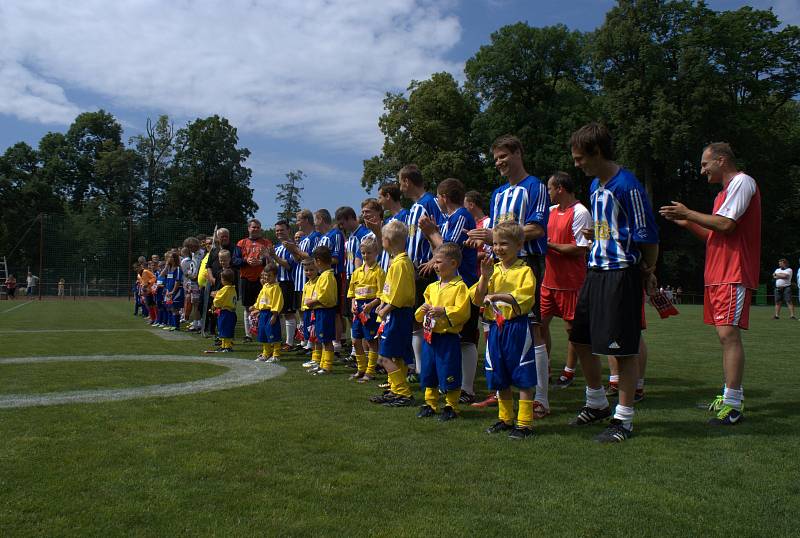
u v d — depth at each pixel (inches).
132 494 105.0
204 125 2313.0
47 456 126.0
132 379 228.4
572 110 1461.6
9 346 343.9
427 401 177.8
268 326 299.3
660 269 1544.0
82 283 1213.7
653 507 101.8
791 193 1562.5
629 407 152.0
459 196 225.9
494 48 1549.0
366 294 244.4
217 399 191.5
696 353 327.3
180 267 483.2
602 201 157.9
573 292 217.0
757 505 102.8
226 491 107.0
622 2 1379.2
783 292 717.3
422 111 1541.6
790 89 1521.9
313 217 365.4
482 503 103.1
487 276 161.8
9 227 2049.7
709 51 1371.8
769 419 168.6
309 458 127.8
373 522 94.3
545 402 181.6
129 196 2282.2
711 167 177.5
